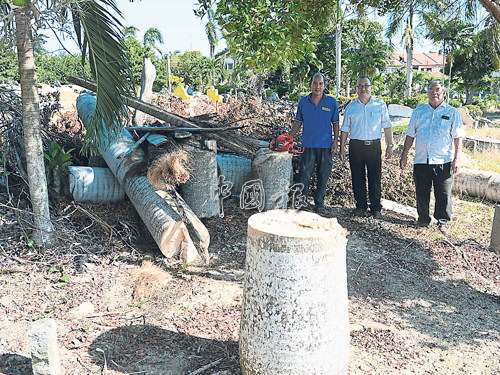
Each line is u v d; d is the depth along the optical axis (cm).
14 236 469
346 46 3666
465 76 4397
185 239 461
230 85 4056
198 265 459
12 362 290
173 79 4925
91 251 468
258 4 493
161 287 402
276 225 249
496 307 402
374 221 621
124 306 370
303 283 233
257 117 752
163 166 502
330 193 715
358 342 329
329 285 239
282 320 236
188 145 550
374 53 3325
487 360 313
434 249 536
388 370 294
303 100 617
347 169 723
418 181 592
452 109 562
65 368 282
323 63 3809
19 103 609
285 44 499
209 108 1152
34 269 423
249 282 251
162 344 315
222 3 509
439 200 592
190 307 371
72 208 543
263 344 242
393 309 391
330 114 609
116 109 452
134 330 333
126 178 545
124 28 444
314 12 625
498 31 623
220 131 623
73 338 318
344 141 628
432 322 370
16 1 381
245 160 670
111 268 440
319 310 237
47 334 262
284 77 3881
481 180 775
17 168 545
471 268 485
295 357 238
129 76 470
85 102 725
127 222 533
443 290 434
